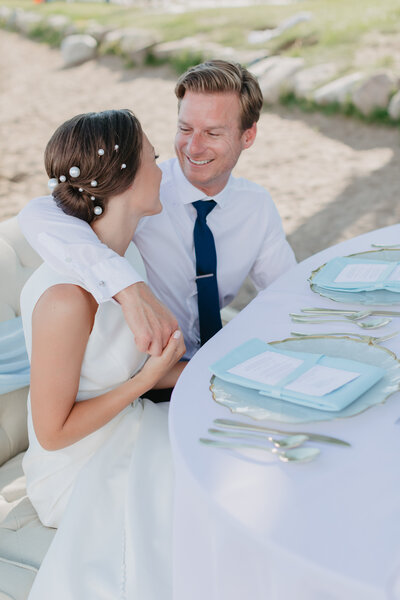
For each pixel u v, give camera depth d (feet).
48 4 46.16
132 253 6.10
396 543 3.18
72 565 4.56
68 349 4.79
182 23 33.88
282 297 6.04
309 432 3.97
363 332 5.18
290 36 28.55
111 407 5.01
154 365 5.00
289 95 24.53
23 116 25.49
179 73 28.53
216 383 4.58
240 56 27.66
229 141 6.64
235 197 7.13
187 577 3.95
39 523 5.51
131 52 30.78
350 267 6.28
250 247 7.41
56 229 5.00
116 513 4.91
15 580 4.88
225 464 3.80
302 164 19.48
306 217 16.02
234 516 3.42
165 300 7.30
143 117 24.34
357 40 27.37
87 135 4.97
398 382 4.31
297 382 4.37
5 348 6.50
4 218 16.01
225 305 7.77
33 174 19.20
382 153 19.86
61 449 5.24
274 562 3.25
